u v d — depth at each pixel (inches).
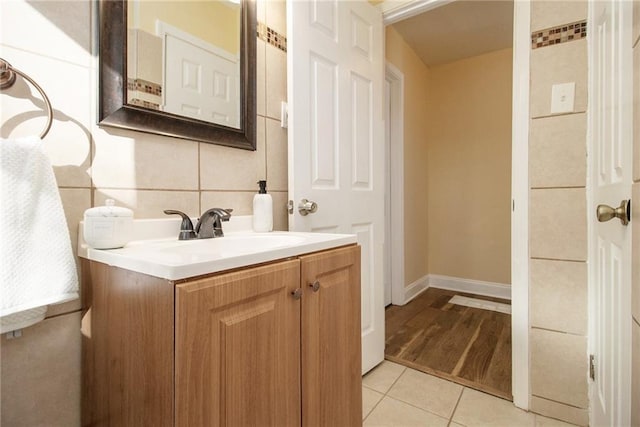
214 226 41.8
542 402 54.8
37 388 31.7
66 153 33.0
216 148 46.6
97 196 35.0
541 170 54.3
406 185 115.9
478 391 61.7
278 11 57.0
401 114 110.6
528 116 55.2
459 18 98.9
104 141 35.6
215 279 24.6
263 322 28.2
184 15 43.1
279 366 29.8
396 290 112.3
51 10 32.2
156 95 40.0
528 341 55.7
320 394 34.6
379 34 73.5
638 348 26.1
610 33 38.9
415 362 72.4
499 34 108.0
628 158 30.0
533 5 54.8
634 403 27.6
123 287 27.3
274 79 55.9
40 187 28.4
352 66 64.8
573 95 51.7
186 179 42.9
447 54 123.2
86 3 34.5
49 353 32.3
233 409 25.7
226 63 48.0
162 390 23.3
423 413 55.3
